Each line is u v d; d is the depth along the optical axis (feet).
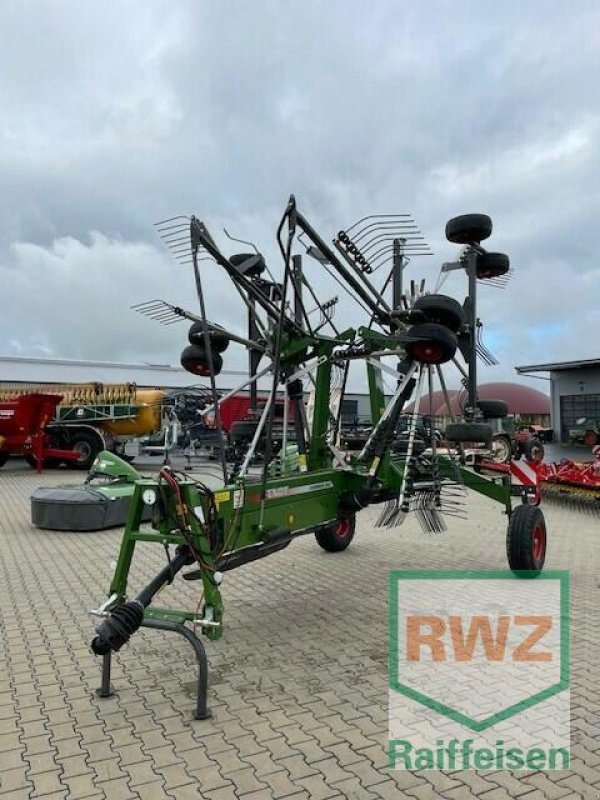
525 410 102.47
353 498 17.78
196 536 11.85
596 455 42.78
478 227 18.95
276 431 21.57
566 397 83.05
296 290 18.20
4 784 9.41
